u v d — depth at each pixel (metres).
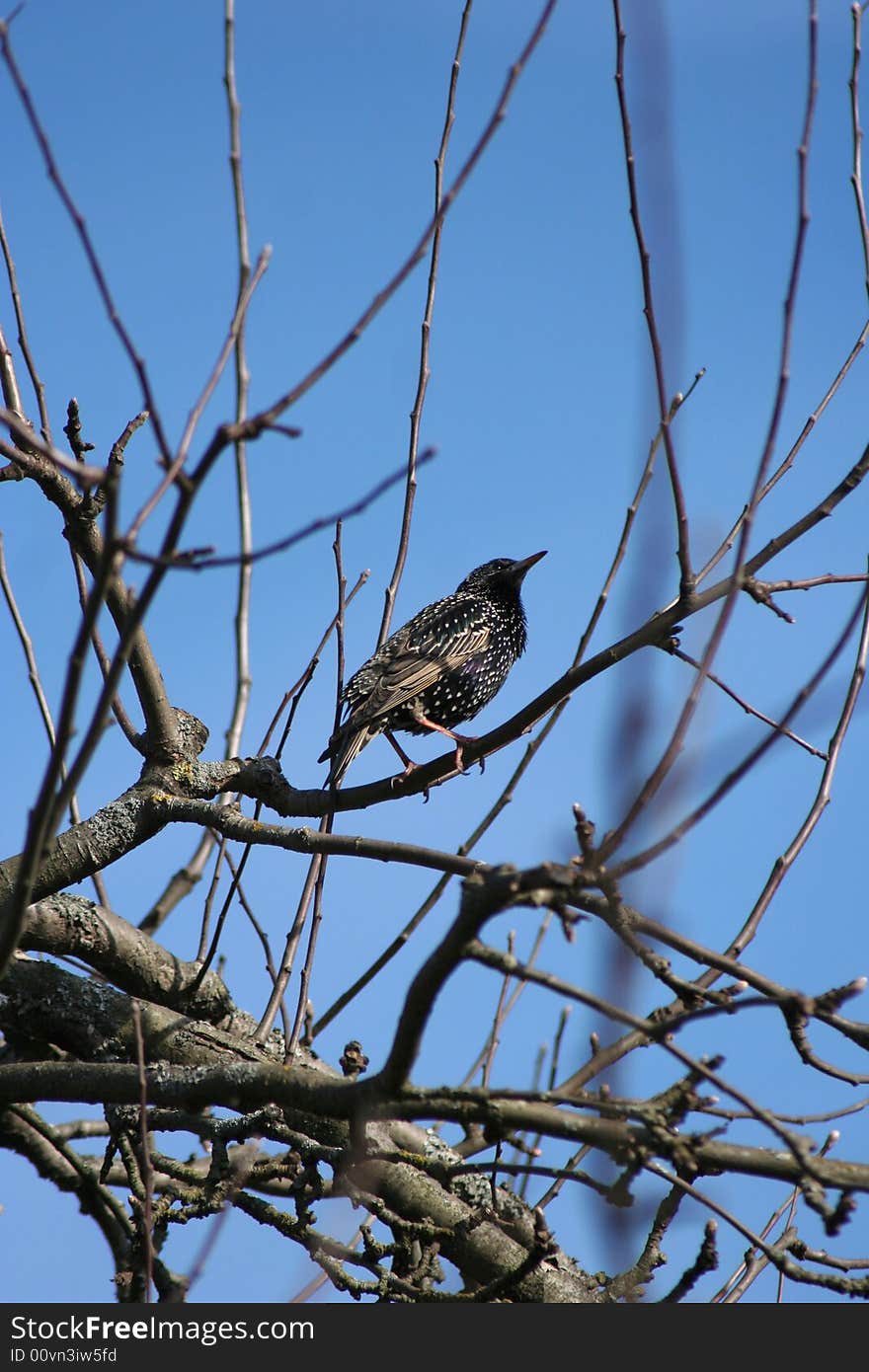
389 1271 9.02
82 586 11.09
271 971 11.45
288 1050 9.45
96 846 10.97
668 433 7.83
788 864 8.50
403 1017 6.82
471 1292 9.40
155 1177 9.73
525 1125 6.98
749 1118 7.07
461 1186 10.30
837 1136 8.30
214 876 11.74
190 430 6.24
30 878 7.15
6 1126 11.17
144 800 11.02
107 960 11.24
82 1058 10.85
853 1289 6.66
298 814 11.33
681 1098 7.03
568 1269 10.24
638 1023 5.93
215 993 11.52
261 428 5.82
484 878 6.10
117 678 6.45
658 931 7.77
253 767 11.43
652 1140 6.67
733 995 7.86
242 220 8.71
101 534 10.80
